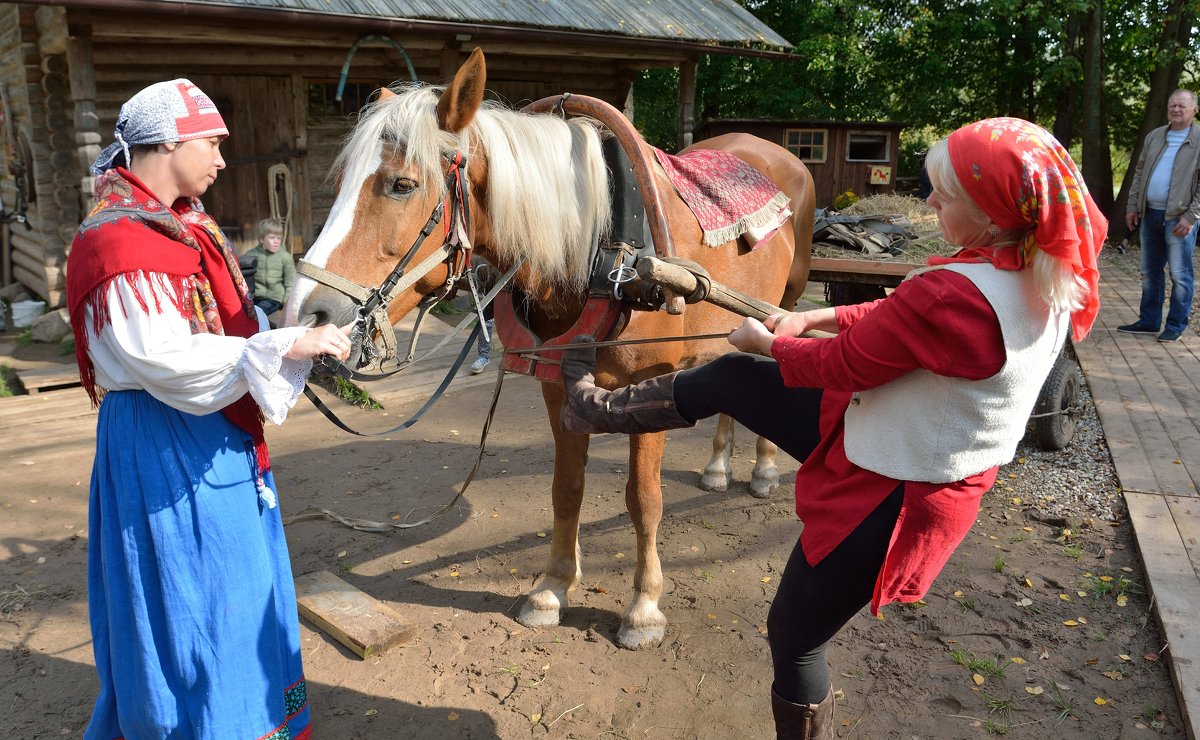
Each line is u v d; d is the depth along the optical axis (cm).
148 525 180
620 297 229
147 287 169
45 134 794
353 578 332
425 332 731
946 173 143
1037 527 362
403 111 208
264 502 201
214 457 184
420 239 208
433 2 732
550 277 236
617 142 245
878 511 159
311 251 202
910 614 298
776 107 1806
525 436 496
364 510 395
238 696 191
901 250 441
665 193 262
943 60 1747
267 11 620
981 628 288
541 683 266
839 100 1866
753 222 291
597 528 373
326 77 825
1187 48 1478
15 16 764
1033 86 1767
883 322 146
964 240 149
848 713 248
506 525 378
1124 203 1415
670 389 201
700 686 264
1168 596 288
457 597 318
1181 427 460
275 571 210
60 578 333
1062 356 440
